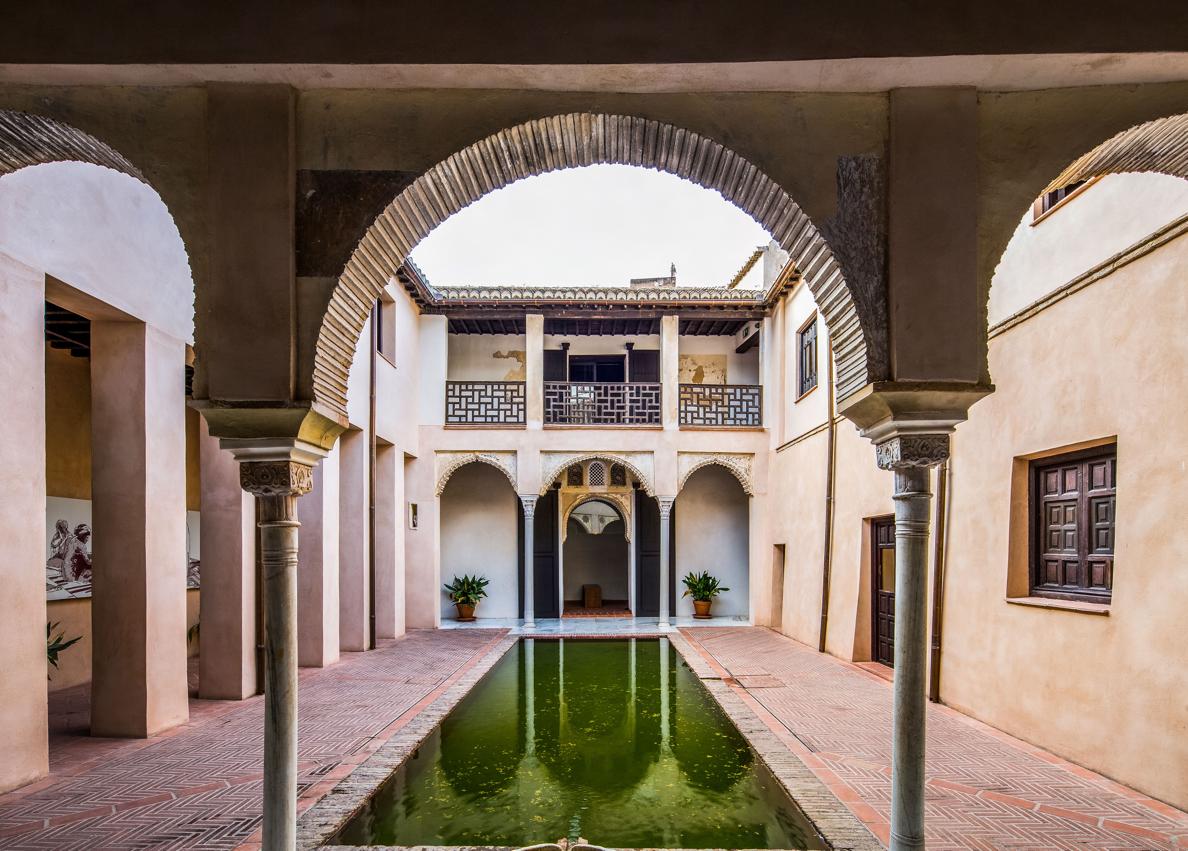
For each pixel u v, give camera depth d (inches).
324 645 366.3
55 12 119.8
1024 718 224.1
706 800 190.9
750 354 595.8
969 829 156.9
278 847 127.3
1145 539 180.2
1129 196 188.7
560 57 120.3
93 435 241.0
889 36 118.8
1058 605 210.1
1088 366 203.3
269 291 127.2
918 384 126.0
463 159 133.6
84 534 351.6
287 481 130.1
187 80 125.6
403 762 217.6
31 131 133.0
